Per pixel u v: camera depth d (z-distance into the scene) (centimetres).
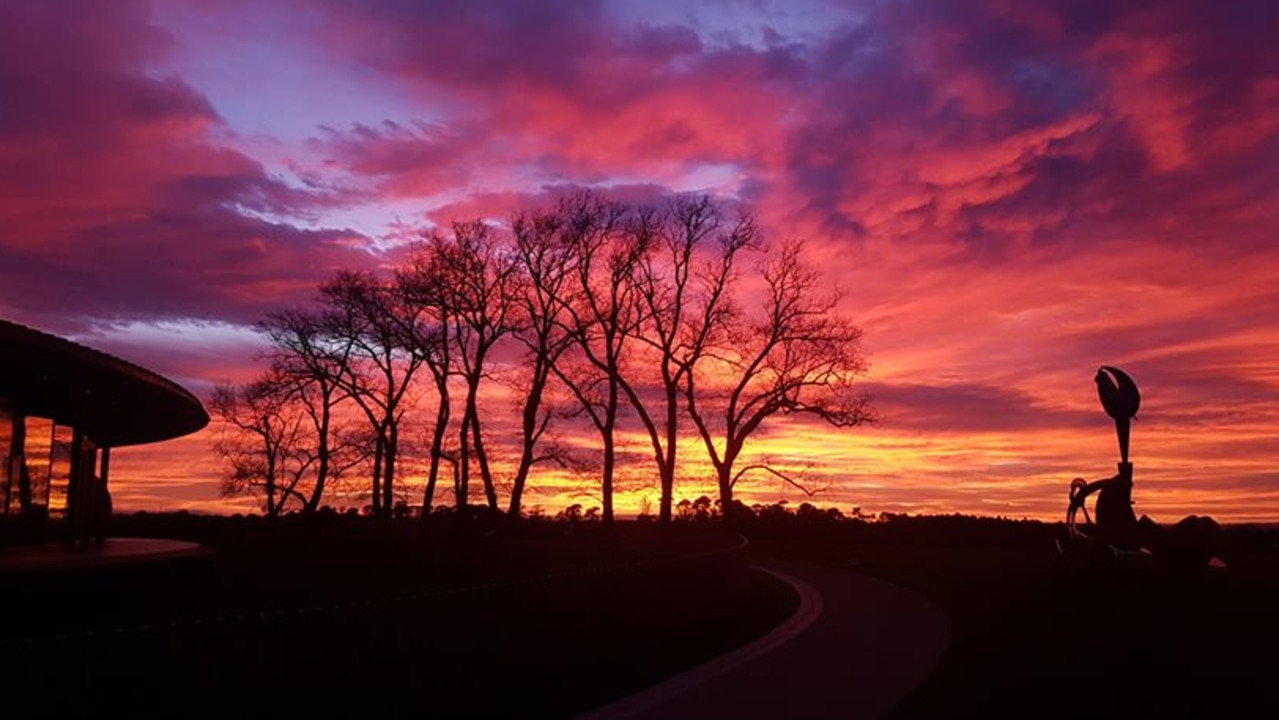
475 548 4141
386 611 1117
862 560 3462
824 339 5234
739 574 2559
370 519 5588
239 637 953
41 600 1822
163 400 2539
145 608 2098
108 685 848
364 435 5609
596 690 1252
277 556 3603
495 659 1302
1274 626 1619
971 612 1953
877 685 1229
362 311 5428
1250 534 3841
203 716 916
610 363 5394
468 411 5334
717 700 1159
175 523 5459
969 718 1031
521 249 5350
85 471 3050
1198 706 1063
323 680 1032
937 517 5353
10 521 2361
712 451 5419
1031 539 4700
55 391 2384
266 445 5891
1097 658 1370
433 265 5316
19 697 788
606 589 1645
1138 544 2194
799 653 1503
